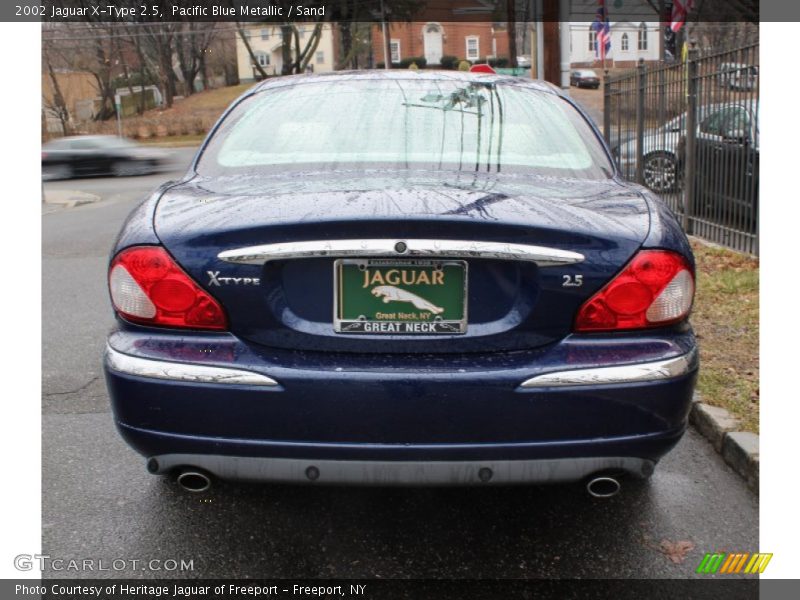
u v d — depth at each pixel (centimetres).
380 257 223
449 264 224
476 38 6419
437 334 225
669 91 877
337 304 226
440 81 330
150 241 231
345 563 262
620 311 226
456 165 281
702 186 807
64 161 2339
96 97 5838
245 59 6206
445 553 268
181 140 4662
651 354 226
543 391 221
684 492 312
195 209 241
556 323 226
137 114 5756
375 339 225
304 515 294
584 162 291
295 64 5234
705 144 795
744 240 722
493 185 258
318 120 306
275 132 302
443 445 223
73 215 1407
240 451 227
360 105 312
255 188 260
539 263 222
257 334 227
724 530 283
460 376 221
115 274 235
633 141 990
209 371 224
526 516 293
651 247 229
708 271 669
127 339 234
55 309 631
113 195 1878
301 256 221
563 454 226
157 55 5697
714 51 768
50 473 328
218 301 227
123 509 297
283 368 223
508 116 308
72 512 295
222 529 283
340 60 5319
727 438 337
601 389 222
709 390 389
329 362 225
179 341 229
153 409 228
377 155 286
